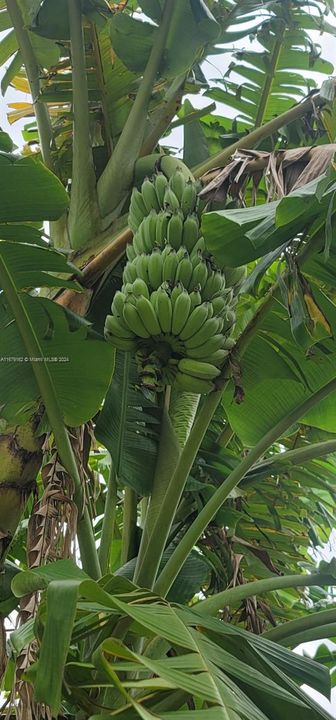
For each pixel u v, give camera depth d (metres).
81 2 2.74
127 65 2.81
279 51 3.54
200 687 1.22
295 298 2.03
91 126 3.01
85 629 1.68
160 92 2.92
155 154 2.66
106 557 2.60
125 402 2.62
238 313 3.10
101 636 1.76
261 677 1.47
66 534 2.08
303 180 2.03
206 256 2.03
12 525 2.21
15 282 2.24
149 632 1.74
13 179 2.01
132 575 2.47
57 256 2.18
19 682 1.83
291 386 2.67
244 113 3.72
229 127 3.79
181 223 2.05
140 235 2.11
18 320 2.22
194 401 2.76
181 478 2.16
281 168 2.09
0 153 1.93
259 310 2.14
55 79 2.86
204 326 1.95
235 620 3.01
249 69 3.63
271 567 2.64
